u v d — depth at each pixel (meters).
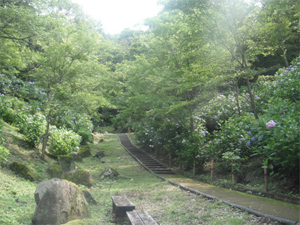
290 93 8.41
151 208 6.30
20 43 11.66
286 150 5.80
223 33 9.34
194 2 8.92
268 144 6.15
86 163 15.82
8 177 7.44
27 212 5.25
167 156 17.14
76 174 9.31
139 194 7.94
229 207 5.57
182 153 11.95
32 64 15.50
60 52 11.13
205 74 8.98
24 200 5.92
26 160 9.96
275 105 7.59
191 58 11.68
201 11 9.22
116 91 15.27
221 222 4.76
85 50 11.70
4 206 5.25
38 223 4.66
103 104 12.85
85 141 20.81
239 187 7.74
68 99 11.20
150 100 12.81
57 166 9.78
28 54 11.91
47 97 11.80
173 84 11.26
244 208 5.23
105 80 13.55
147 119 16.59
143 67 13.37
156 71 12.33
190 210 5.81
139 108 14.59
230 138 8.91
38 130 11.79
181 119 13.09
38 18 10.15
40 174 9.21
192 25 9.63
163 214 5.71
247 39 9.73
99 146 22.80
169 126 14.25
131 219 4.47
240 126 8.80
